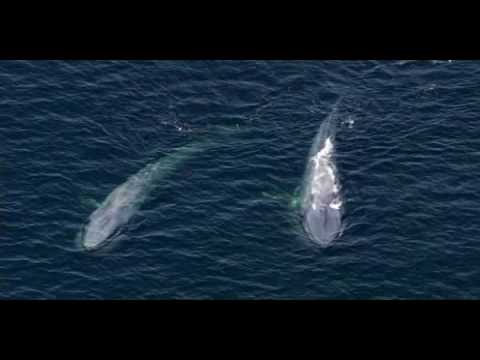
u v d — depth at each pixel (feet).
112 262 306.96
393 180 342.44
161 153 352.90
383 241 317.01
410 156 354.33
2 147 349.20
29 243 311.47
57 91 378.53
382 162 350.84
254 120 371.76
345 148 357.20
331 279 303.68
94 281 300.40
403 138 363.56
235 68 399.85
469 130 367.66
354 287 301.22
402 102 382.83
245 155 352.69
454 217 327.67
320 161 349.20
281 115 375.04
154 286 299.99
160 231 319.06
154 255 310.04
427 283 303.48
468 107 379.96
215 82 391.86
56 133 357.82
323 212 326.24
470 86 391.24
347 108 378.94
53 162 344.69
